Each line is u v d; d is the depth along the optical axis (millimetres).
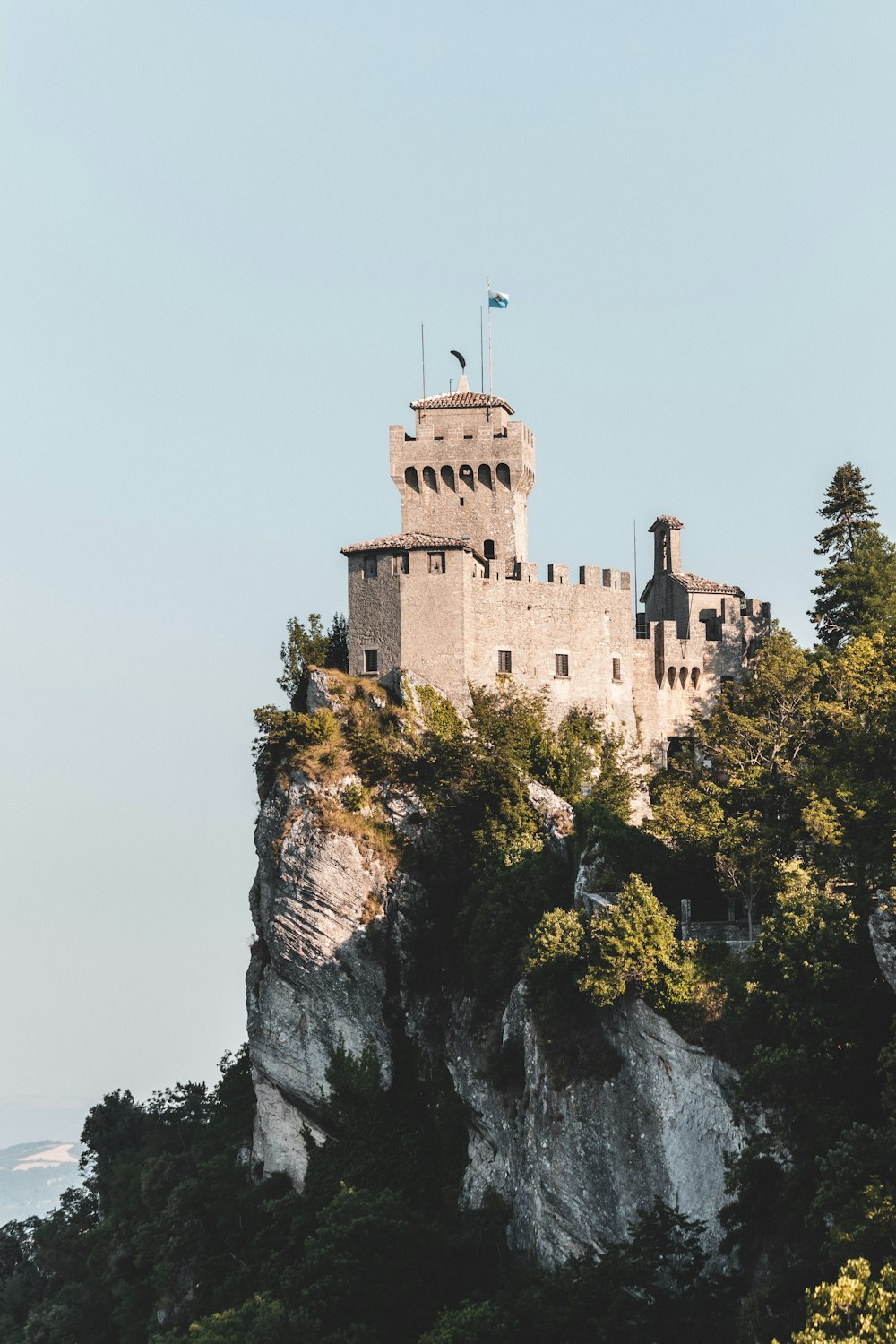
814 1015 188375
